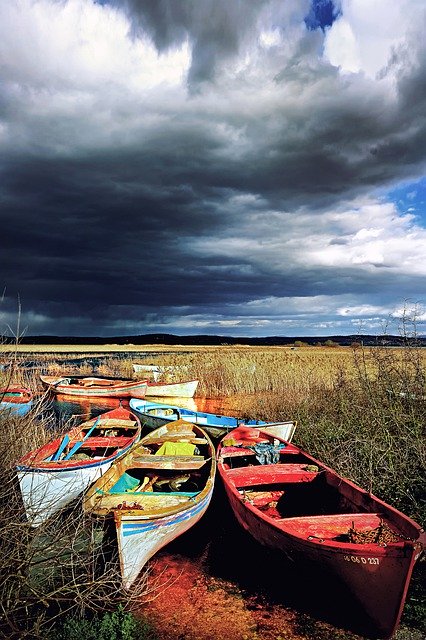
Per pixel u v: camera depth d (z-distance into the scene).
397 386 10.87
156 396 22.05
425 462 7.96
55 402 22.45
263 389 22.27
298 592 6.07
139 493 7.11
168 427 11.96
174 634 5.17
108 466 8.56
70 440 10.20
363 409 10.97
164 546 7.12
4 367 7.33
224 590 6.12
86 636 4.85
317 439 10.83
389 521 5.91
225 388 23.25
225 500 9.08
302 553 5.61
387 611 4.96
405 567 4.68
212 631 5.23
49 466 7.81
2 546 5.02
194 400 21.77
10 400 9.16
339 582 5.38
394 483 7.88
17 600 4.72
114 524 5.54
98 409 20.44
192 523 7.09
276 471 8.03
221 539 7.70
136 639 4.99
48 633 4.94
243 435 11.15
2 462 5.91
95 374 32.62
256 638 5.11
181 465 8.66
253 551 7.06
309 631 5.25
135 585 6.02
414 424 9.12
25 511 5.44
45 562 5.46
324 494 7.89
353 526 5.97
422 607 5.50
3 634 4.59
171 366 28.81
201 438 11.02
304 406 14.13
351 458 8.84
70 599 5.00
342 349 60.53
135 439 11.02
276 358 29.27
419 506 7.17
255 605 5.77
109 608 5.55
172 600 5.87
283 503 8.27
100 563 6.04
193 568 6.75
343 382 13.46
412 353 10.84
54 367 34.03
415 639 5.12
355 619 5.49
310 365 24.08
